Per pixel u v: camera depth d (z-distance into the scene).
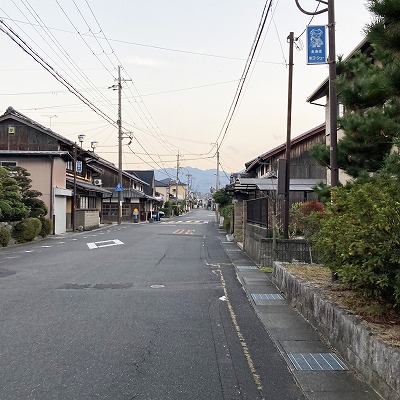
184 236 24.30
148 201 58.00
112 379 4.02
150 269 11.34
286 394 3.75
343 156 6.82
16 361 4.46
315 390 3.81
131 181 53.88
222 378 4.09
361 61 7.02
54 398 3.60
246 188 19.23
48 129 29.03
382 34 4.32
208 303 7.39
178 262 12.90
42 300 7.43
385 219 3.99
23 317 6.25
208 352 4.84
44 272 10.69
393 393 3.39
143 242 19.89
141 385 3.89
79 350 4.82
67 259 13.38
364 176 6.11
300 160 23.44
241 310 6.90
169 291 8.40
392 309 4.46
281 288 8.37
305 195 18.30
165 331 5.63
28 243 19.30
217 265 12.36
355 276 4.18
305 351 4.87
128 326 5.84
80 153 32.66
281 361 4.56
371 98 5.73
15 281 9.34
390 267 4.10
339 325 4.77
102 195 43.38
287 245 10.90
